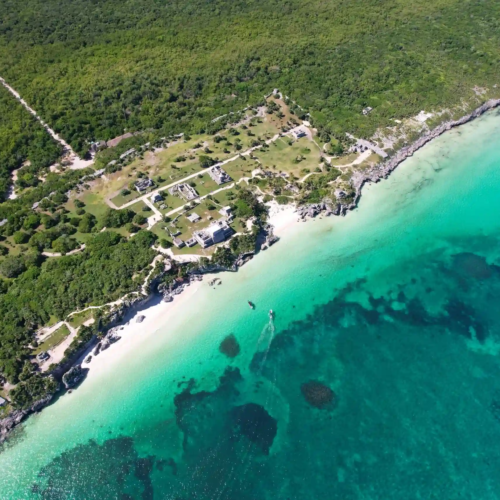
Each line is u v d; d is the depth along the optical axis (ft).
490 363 267.39
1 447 243.19
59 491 229.04
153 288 304.50
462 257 334.85
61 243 334.03
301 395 258.37
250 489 223.92
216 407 256.11
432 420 243.40
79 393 263.49
